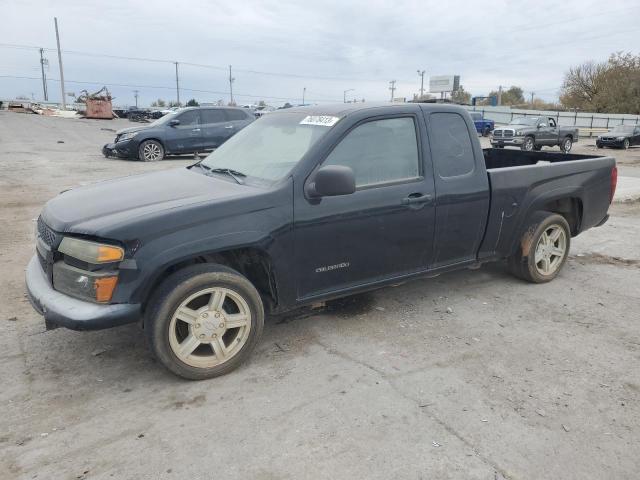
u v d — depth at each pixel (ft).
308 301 12.55
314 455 8.88
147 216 10.46
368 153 12.95
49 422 9.76
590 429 9.68
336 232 12.39
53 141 74.64
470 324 14.21
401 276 13.98
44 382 11.14
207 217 10.85
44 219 11.82
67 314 10.15
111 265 10.14
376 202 12.82
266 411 10.15
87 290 10.29
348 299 15.85
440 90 199.62
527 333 13.70
